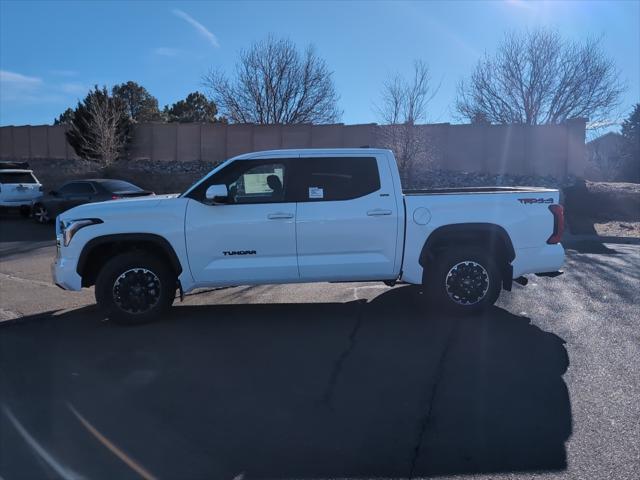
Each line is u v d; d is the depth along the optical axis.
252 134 34.69
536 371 4.95
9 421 4.12
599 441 3.70
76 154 38.31
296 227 6.38
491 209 6.50
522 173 30.44
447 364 5.14
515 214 6.54
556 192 6.69
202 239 6.36
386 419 4.06
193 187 6.52
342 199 6.46
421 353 5.45
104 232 6.34
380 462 3.48
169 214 6.37
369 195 6.47
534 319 6.63
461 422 3.99
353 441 3.75
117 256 6.43
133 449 3.69
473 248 6.52
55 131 40.28
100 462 3.54
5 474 3.42
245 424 4.02
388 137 29.06
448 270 6.49
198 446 3.72
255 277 6.45
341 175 6.51
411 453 3.58
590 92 33.12
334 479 3.30
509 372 4.93
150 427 4.00
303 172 6.51
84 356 5.52
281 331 6.25
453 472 3.35
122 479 3.35
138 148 36.81
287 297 7.99
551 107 33.75
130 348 5.73
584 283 8.82
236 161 6.50
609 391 4.50
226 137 35.31
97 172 32.41
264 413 4.19
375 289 8.45
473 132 30.94
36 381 4.88
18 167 21.28
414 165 29.31
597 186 22.30
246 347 5.71
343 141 32.84
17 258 12.25
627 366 5.05
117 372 5.07
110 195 16.70
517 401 4.33
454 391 4.53
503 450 3.59
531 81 33.50
